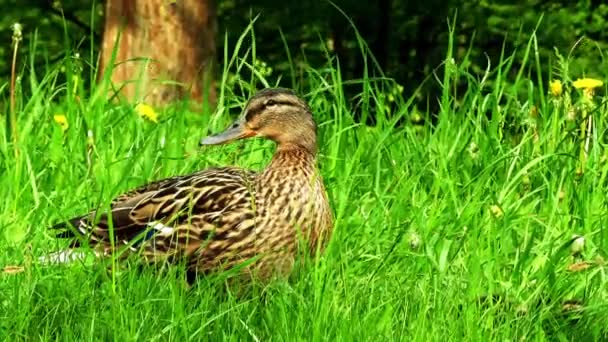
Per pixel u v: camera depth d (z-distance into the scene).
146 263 9.80
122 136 12.50
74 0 35.16
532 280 9.93
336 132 12.54
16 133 12.15
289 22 33.47
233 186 9.92
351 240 10.58
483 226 10.66
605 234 10.95
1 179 11.52
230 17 33.38
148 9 23.20
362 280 9.64
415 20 34.59
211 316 8.98
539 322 8.98
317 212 9.88
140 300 8.94
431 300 9.32
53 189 11.58
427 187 12.05
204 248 9.78
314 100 13.36
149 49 23.22
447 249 10.16
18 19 34.72
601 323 9.30
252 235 9.73
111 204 10.22
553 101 12.80
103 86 12.86
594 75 31.28
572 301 9.52
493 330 8.85
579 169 12.09
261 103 10.32
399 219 11.02
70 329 8.55
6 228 10.64
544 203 11.82
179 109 14.07
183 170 12.01
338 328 8.58
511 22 33.75
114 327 8.38
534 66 32.59
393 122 12.47
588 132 12.59
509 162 12.18
